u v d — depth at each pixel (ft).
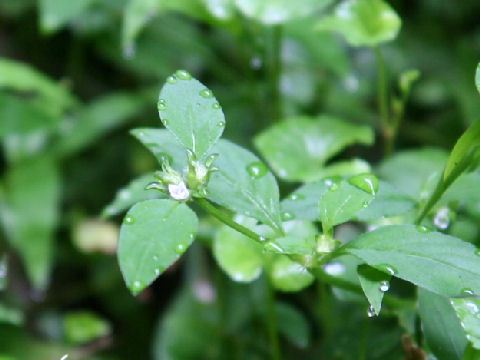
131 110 2.02
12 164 1.90
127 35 1.71
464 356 1.03
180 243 0.92
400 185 1.42
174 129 0.97
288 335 1.46
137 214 0.93
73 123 1.97
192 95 0.98
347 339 1.25
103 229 1.96
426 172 1.42
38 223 1.82
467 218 1.25
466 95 2.10
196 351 1.58
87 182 2.06
